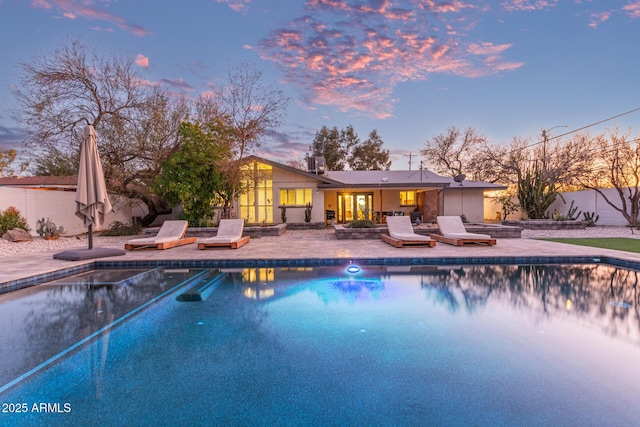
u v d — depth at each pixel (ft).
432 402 8.02
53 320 13.93
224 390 8.60
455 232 36.09
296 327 13.08
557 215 54.24
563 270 23.61
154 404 7.99
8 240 36.99
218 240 31.40
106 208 27.37
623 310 15.03
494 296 17.33
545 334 12.23
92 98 45.73
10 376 9.32
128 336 12.22
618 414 7.53
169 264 25.53
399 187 58.39
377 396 8.29
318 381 9.02
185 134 43.27
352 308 15.43
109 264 25.27
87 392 8.52
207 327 13.15
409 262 25.64
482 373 9.42
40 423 7.28
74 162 47.62
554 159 72.95
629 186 57.06
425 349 11.02
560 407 7.79
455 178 65.10
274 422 7.32
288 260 25.57
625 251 27.91
